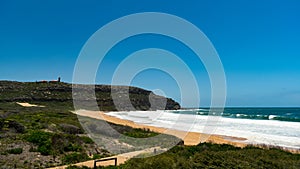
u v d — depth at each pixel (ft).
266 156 42.50
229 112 323.16
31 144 54.75
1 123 66.08
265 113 296.92
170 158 37.04
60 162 45.75
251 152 44.91
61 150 51.96
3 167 40.27
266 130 129.70
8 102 188.24
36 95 216.54
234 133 115.96
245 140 95.45
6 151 48.75
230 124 159.43
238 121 180.75
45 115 108.88
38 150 50.93
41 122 84.74
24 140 56.70
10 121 68.08
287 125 153.99
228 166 34.45
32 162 44.45
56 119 94.27
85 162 44.98
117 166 39.27
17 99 200.64
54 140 55.72
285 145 87.04
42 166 43.01
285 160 40.81
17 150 49.47
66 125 77.56
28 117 94.58
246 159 37.96
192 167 34.12
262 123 166.40
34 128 72.59
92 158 47.88
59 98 219.00
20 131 65.62
